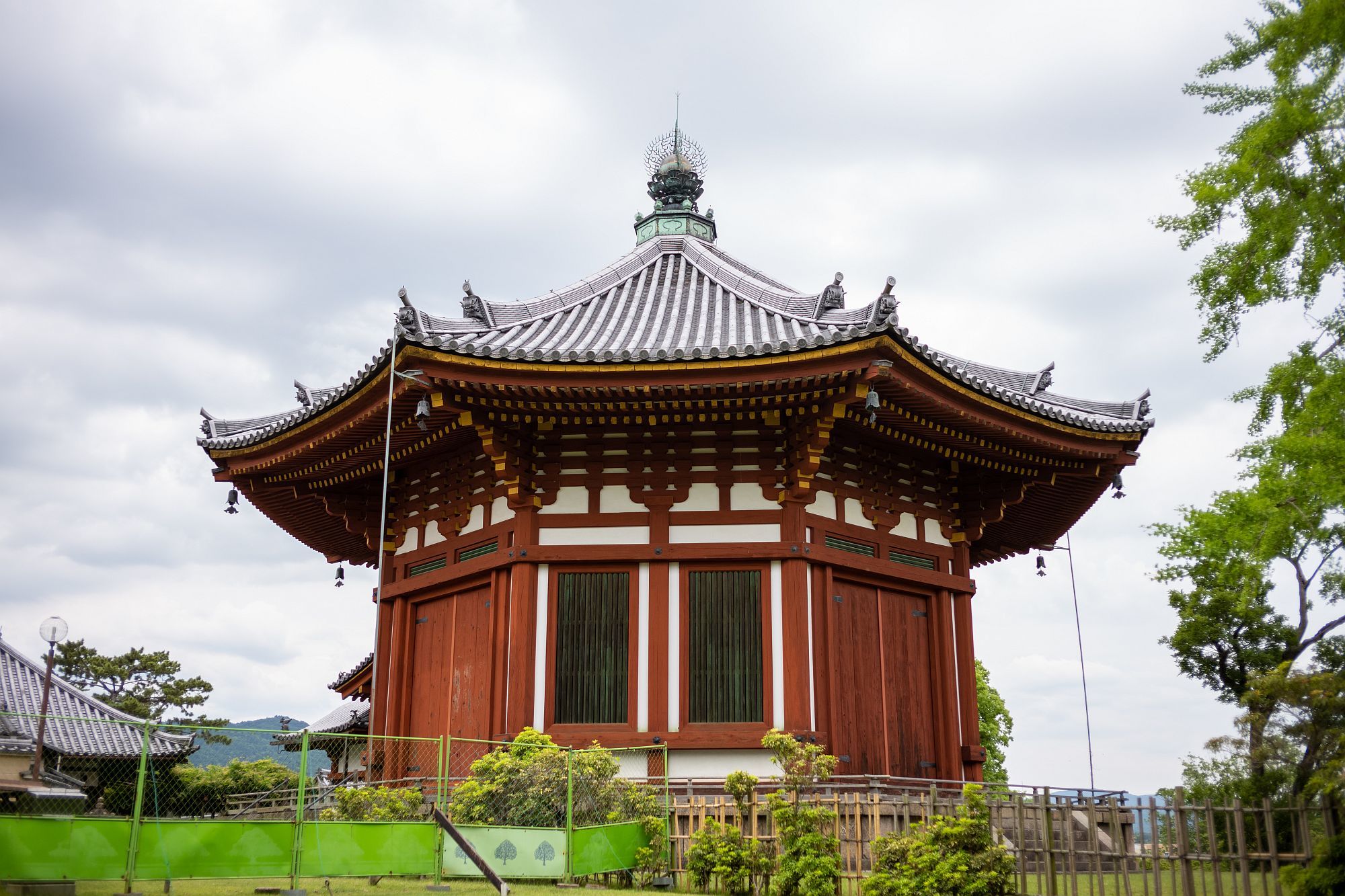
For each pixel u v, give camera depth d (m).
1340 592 18.23
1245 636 24.36
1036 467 24.92
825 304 22.81
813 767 18.55
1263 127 14.80
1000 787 18.91
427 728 24.52
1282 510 15.82
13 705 30.42
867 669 23.27
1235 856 14.50
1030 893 16.94
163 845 14.37
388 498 26.73
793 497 22.09
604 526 22.58
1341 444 14.20
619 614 22.33
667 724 21.52
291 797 23.30
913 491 25.25
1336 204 14.63
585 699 21.91
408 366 20.34
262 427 25.73
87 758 29.41
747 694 21.56
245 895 15.38
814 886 17.11
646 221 31.80
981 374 26.47
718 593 22.23
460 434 23.14
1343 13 14.12
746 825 18.77
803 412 21.25
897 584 24.34
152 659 65.75
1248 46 15.94
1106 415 24.81
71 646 63.84
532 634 22.22
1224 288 15.94
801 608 21.75
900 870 16.80
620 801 19.19
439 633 24.97
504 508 23.56
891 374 19.81
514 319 24.33
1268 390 15.71
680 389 20.22
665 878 18.81
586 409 21.19
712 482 22.59
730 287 26.27
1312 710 15.62
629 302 26.36
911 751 23.70
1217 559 21.33
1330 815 14.09
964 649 25.48
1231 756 16.61
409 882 17.59
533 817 18.11
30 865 13.38
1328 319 15.56
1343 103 14.52
